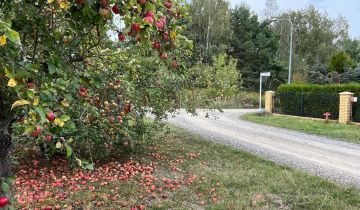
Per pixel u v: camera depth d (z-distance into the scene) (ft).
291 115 74.23
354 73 103.19
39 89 7.52
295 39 220.23
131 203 17.21
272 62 164.45
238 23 176.14
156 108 28.14
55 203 16.89
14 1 7.98
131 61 14.67
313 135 47.52
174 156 29.40
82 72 10.03
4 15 7.57
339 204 17.54
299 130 52.47
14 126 8.69
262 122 62.23
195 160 27.94
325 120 63.21
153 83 18.13
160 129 33.71
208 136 43.01
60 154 26.71
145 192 18.90
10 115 8.91
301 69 164.55
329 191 19.85
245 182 21.07
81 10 7.68
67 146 8.46
